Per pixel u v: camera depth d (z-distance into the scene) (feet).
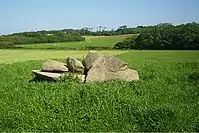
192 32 264.93
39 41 375.86
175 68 91.86
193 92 56.80
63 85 53.21
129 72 63.10
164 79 65.57
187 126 40.52
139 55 185.78
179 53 203.10
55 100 47.06
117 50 257.34
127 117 44.14
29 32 423.23
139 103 48.34
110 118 43.70
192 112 45.32
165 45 278.46
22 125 42.04
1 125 42.14
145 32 301.02
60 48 281.74
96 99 47.32
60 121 42.65
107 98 47.78
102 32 556.51
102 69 61.77
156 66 93.50
